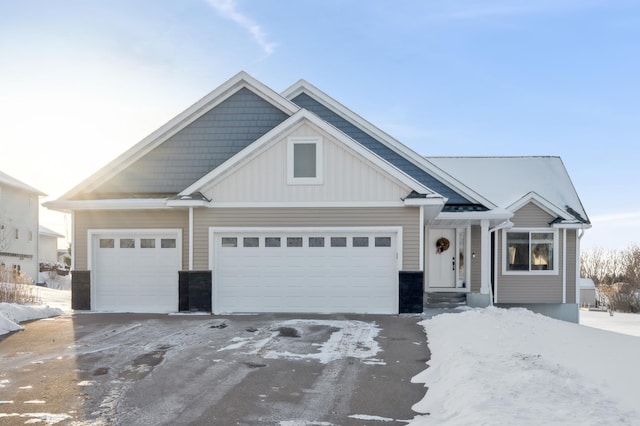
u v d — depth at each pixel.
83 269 15.84
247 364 8.85
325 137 14.84
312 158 14.88
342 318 13.55
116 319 13.52
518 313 12.52
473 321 11.34
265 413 6.58
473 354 8.59
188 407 6.79
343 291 14.80
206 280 14.87
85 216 15.92
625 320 25.30
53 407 6.75
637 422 5.64
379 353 9.63
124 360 9.10
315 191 14.82
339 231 14.80
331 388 7.60
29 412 6.56
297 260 14.91
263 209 14.89
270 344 10.33
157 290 15.77
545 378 7.13
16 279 19.19
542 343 9.66
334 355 9.48
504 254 20.70
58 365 8.77
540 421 5.58
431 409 6.65
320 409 6.74
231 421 6.30
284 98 17.03
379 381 7.94
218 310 14.89
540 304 20.73
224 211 14.95
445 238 19.64
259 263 14.94
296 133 14.88
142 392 7.38
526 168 23.69
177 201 14.59
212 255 14.92
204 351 9.75
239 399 7.11
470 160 24.08
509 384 6.92
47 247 49.06
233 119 17.19
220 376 8.16
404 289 14.54
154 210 15.81
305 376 8.19
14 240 33.84
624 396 6.66
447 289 19.62
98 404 6.88
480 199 17.62
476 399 6.32
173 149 17.06
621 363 8.21
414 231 14.63
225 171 14.93
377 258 14.78
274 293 14.91
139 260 15.84
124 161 16.97
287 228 14.84
